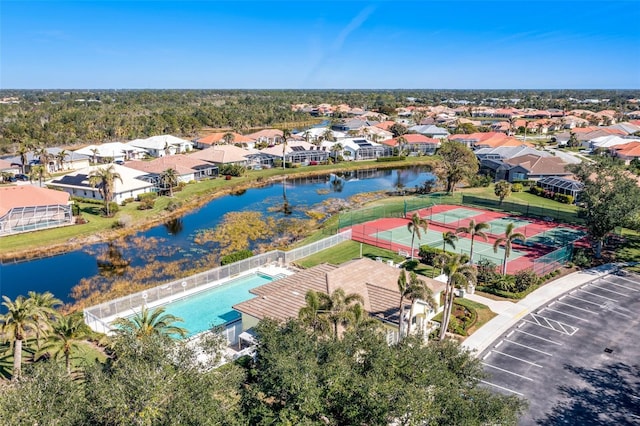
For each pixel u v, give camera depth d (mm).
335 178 125875
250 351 37531
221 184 109875
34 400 21000
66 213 77438
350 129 199625
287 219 85188
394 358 24438
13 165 108688
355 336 27891
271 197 102938
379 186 115812
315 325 31859
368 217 84500
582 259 60312
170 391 21938
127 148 135375
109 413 21141
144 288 55250
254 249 69000
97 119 182500
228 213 88250
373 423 21500
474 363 26531
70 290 54938
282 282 47938
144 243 71375
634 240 70625
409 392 21469
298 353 26031
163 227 80062
